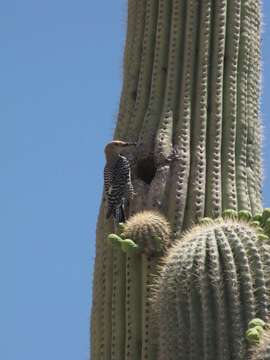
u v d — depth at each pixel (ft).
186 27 113.91
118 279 104.63
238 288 85.92
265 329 79.46
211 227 89.61
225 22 114.21
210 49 113.19
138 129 112.06
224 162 108.68
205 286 85.66
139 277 103.19
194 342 84.64
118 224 107.55
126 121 113.60
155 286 97.09
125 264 104.68
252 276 86.58
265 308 85.87
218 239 87.66
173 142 109.50
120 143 110.93
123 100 115.03
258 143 112.47
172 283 86.63
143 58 114.73
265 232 96.32
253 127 112.27
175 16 114.42
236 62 113.19
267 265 87.35
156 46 114.21
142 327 100.94
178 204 106.32
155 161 109.50
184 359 84.69
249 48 114.62
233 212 101.91
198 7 114.52
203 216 105.91
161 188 107.55
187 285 85.92
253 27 115.85
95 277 107.34
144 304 101.60
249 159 110.52
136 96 114.11
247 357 82.89
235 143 110.11
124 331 102.68
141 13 117.08
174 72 112.47
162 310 87.20
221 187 107.34
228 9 114.73
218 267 86.33
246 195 108.06
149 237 103.14
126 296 103.14
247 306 85.51
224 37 113.60
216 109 110.52
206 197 106.83
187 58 112.68
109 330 103.86
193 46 113.19
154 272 102.68
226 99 111.45
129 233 103.76
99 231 110.32
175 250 89.20
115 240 103.40
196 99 111.04
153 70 113.50
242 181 108.27
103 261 107.14
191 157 108.68
